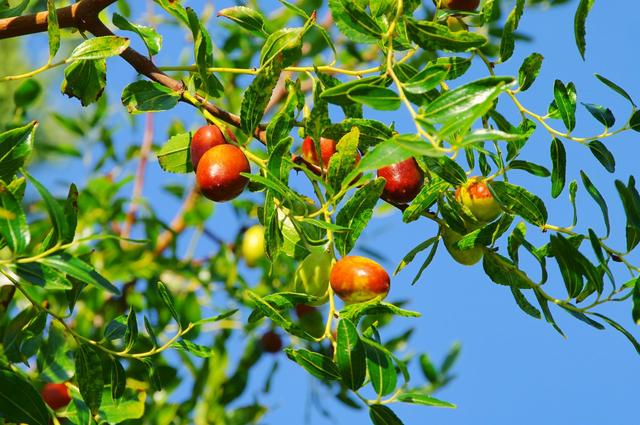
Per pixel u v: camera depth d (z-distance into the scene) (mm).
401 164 960
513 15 938
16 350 992
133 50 994
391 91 869
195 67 999
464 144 828
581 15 945
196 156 962
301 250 970
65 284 855
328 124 931
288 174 922
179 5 1017
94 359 934
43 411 928
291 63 945
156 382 952
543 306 964
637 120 960
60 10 1001
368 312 920
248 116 952
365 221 934
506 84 839
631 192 932
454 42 898
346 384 908
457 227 975
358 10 903
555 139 958
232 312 936
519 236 964
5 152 908
